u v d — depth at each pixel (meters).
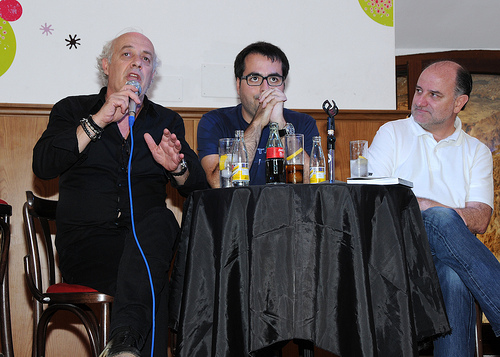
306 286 1.39
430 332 1.52
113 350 1.27
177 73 2.86
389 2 3.10
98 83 2.78
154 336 1.45
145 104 1.94
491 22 3.89
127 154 1.82
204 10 2.91
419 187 2.29
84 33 2.79
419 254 1.56
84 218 1.71
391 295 1.41
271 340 1.36
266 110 2.01
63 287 1.64
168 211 1.64
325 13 3.03
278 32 2.98
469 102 4.12
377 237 1.45
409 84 4.12
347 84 3.02
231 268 1.43
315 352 2.60
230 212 1.45
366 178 1.57
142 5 2.86
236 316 1.40
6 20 2.73
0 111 2.56
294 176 1.65
